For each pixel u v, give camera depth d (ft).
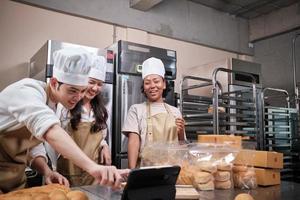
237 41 13.67
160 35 11.24
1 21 8.18
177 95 8.94
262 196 3.42
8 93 3.09
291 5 12.58
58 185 3.06
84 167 2.79
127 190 2.22
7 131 3.21
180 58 11.78
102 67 5.66
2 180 3.33
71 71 3.16
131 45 7.50
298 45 12.41
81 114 5.40
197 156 3.92
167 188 2.40
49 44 6.39
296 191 3.72
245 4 12.65
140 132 5.50
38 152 4.24
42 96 3.17
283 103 12.50
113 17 9.95
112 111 7.30
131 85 7.47
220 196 3.40
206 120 8.61
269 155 4.05
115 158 7.11
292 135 9.87
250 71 10.52
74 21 9.36
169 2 11.56
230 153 3.91
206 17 12.69
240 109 8.45
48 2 8.82
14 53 8.29
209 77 10.46
